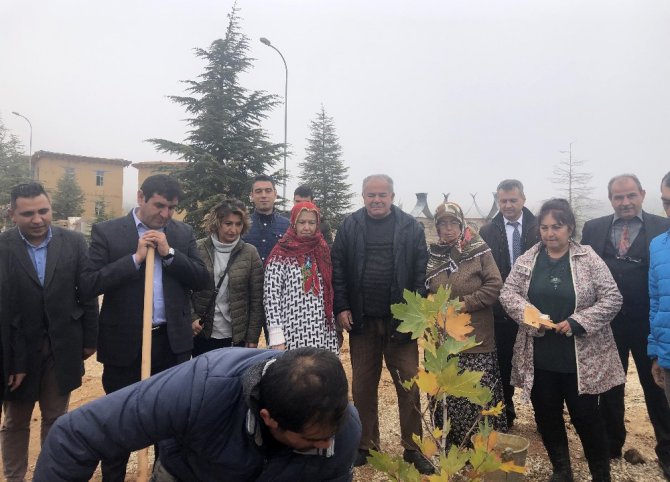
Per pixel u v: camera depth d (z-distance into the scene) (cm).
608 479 317
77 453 150
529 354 330
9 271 301
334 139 2853
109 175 4200
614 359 321
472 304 354
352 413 162
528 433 427
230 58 1697
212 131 1647
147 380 158
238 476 161
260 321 362
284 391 125
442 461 174
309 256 353
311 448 143
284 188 1758
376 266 365
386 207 365
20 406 313
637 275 360
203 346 358
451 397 357
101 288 284
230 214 350
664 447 348
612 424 368
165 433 152
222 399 149
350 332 375
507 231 438
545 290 329
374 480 353
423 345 185
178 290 309
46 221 306
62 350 314
